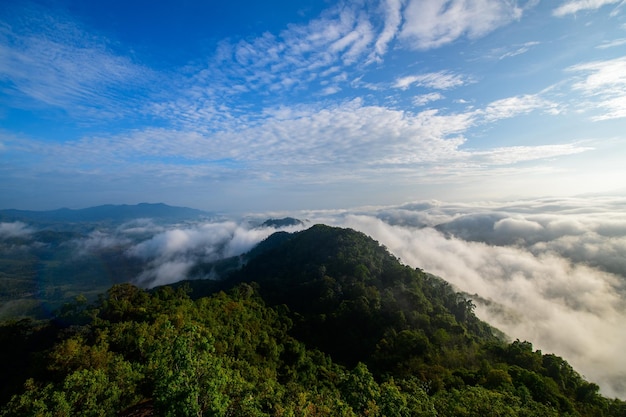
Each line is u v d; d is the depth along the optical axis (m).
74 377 26.58
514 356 63.81
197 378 20.42
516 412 32.59
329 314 92.94
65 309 58.53
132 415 28.58
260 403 26.83
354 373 31.16
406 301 94.88
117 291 63.38
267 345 64.12
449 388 50.12
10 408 25.28
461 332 81.62
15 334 49.91
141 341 39.59
